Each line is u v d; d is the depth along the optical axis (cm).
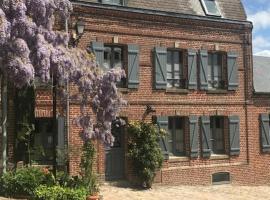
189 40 2089
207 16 2130
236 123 2186
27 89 1628
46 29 1374
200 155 2092
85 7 1859
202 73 2111
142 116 1967
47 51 1313
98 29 1888
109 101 1523
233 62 2194
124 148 1945
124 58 1962
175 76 2080
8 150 1647
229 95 2183
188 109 2070
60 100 1748
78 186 1455
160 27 2023
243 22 2227
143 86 1977
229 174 2153
